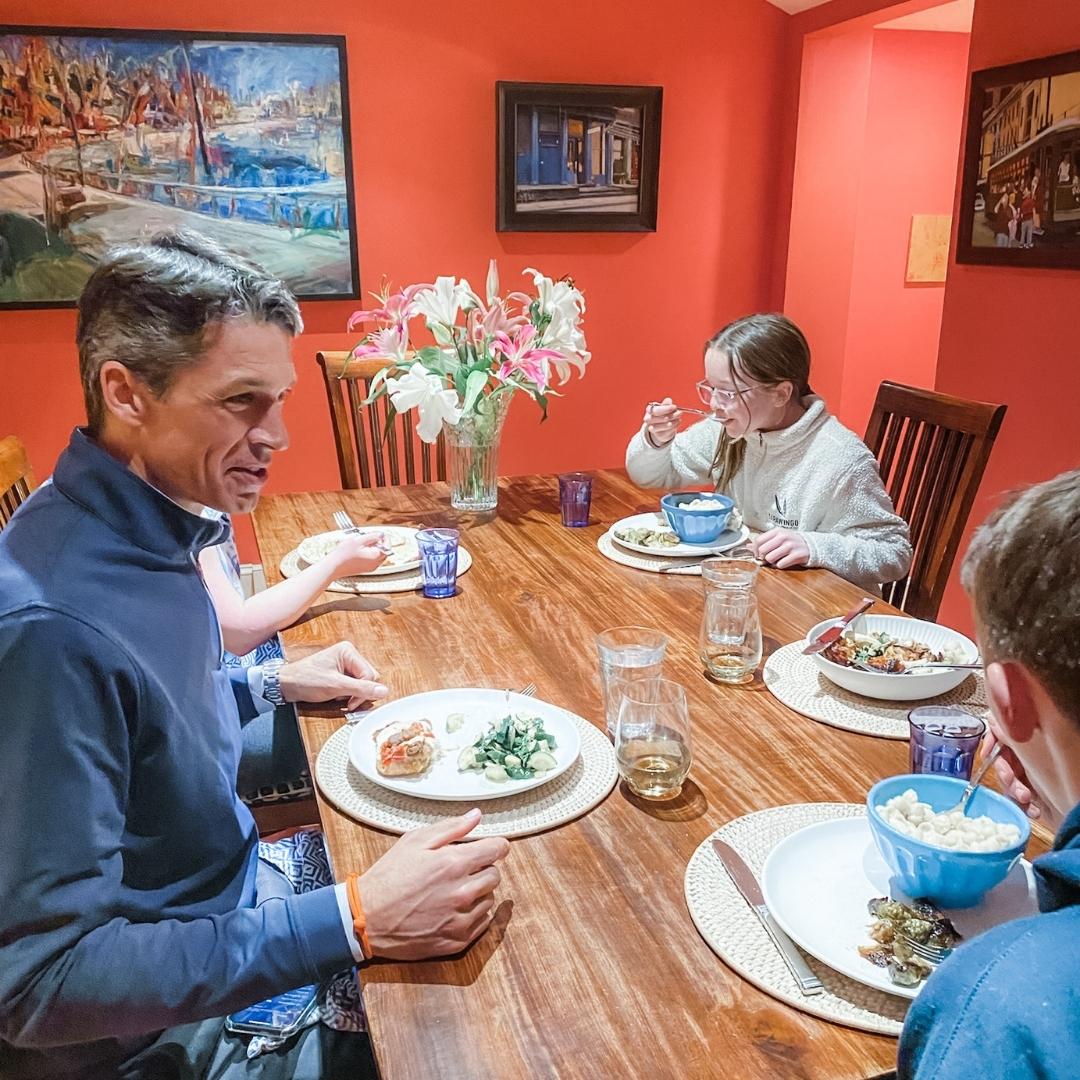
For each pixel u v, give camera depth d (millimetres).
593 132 3426
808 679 1374
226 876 1060
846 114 3680
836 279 3910
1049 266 2670
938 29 3822
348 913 860
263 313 917
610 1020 783
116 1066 991
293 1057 1061
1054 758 616
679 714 1081
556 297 2053
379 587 1736
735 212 3719
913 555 2072
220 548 1621
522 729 1181
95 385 928
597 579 1783
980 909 874
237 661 1658
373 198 3330
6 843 811
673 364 3812
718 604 1374
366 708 1326
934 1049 539
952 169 4004
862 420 4254
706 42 3498
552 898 930
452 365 2061
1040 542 592
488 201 3441
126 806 902
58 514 917
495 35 3293
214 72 3062
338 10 3143
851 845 974
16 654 816
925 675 1260
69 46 2941
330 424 3506
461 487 2197
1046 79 2605
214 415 923
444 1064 746
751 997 804
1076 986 505
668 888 941
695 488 2455
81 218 3082
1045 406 2768
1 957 821
